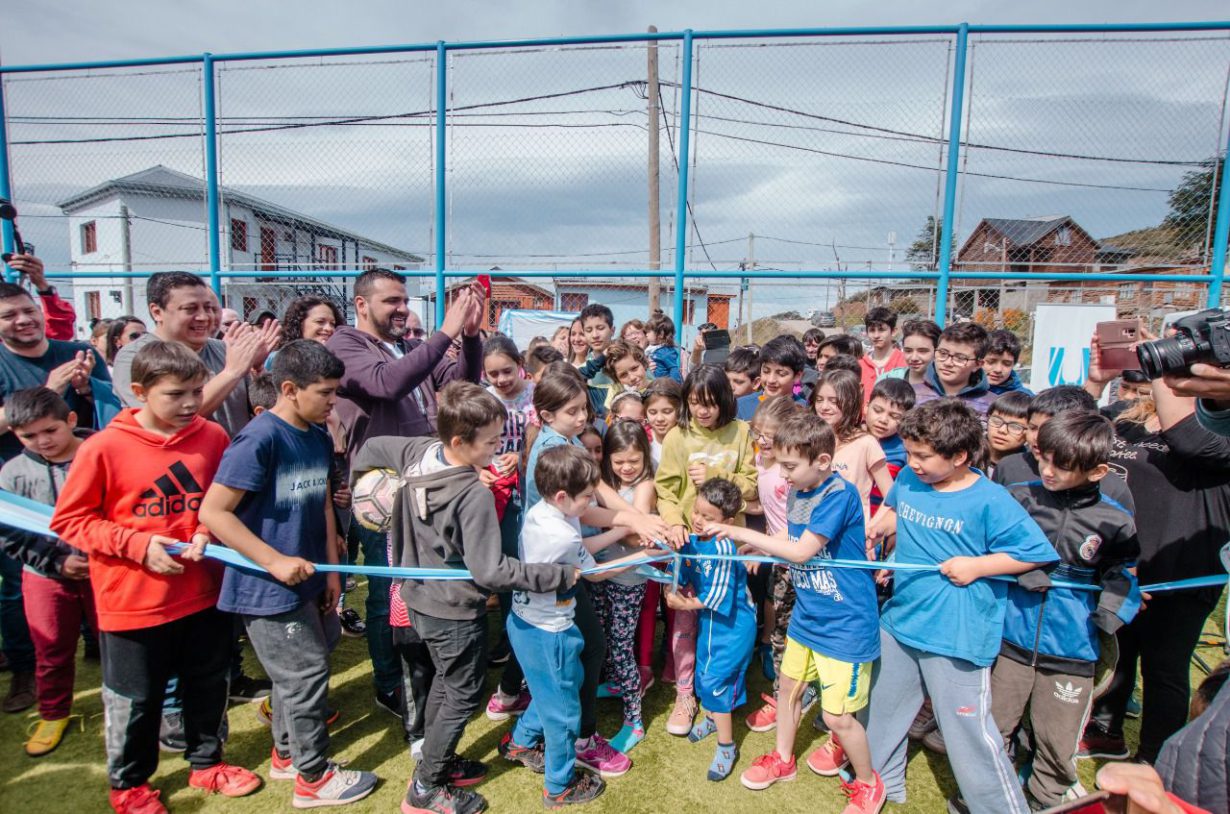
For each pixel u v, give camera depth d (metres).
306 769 2.29
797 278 5.39
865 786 2.27
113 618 2.12
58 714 2.68
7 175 6.22
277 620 2.21
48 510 2.41
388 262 5.89
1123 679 2.65
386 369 2.74
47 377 3.19
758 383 3.88
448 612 2.14
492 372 3.21
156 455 2.20
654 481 2.96
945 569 2.09
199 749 2.38
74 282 6.43
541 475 2.22
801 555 2.21
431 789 2.26
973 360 3.36
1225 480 2.34
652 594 3.06
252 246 6.83
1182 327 1.62
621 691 2.77
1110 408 3.41
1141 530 2.50
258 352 2.99
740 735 2.81
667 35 5.31
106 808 2.34
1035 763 2.26
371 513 2.32
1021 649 2.21
